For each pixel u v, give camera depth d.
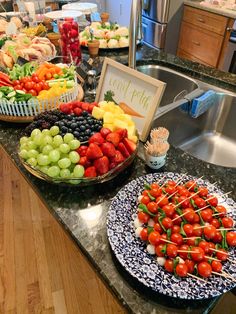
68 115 0.91
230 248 0.61
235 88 1.42
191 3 3.03
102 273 0.60
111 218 0.68
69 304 1.44
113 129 0.84
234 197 0.76
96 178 0.78
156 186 0.71
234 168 0.87
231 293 0.72
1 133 1.07
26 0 2.44
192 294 0.52
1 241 1.75
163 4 3.07
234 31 2.64
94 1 4.30
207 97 1.34
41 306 1.43
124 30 1.93
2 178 2.22
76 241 0.67
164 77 1.69
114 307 1.42
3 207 1.98
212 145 1.47
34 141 0.82
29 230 1.82
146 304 0.54
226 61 2.83
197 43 3.13
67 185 0.80
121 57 1.77
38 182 0.84
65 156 0.79
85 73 1.35
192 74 1.57
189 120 1.40
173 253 0.57
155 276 0.56
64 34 1.56
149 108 0.93
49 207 0.77
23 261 1.63
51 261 1.63
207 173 0.85
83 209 0.75
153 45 3.48
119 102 1.03
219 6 2.80
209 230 0.60
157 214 0.64
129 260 0.59
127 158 0.83
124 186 0.78
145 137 0.95
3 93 1.08
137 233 0.64
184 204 0.66
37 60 1.57
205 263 0.56
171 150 0.95
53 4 2.95
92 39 1.80
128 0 3.83
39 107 1.10
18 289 1.50
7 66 1.51
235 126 1.44
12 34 1.87
